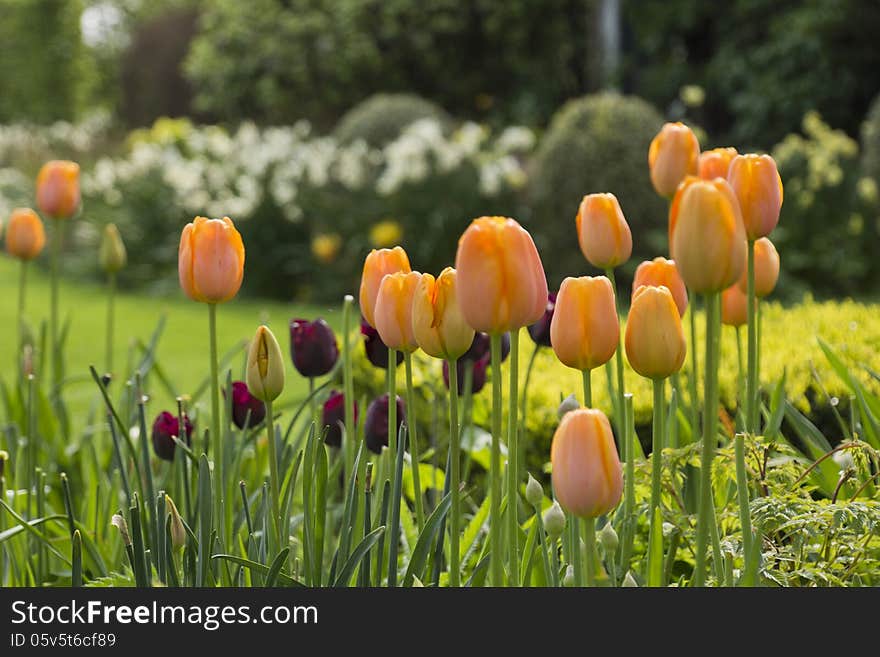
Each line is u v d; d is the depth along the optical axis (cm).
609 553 241
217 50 1964
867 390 353
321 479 262
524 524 302
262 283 1286
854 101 1623
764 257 303
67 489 268
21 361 469
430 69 1936
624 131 1142
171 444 324
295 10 1927
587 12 1945
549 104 1967
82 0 3544
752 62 1636
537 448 440
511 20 1923
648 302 215
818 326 499
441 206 1204
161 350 973
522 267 204
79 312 1198
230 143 1408
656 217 1140
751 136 1644
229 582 266
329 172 1283
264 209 1283
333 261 1262
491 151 1327
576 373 467
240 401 316
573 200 1145
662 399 241
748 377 281
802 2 1619
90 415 439
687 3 1695
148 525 296
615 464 199
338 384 514
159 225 1384
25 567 327
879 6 1560
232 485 309
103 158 1695
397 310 245
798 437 422
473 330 222
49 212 483
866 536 260
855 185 1135
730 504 279
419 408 458
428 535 248
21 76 3388
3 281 1417
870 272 1129
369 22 1895
